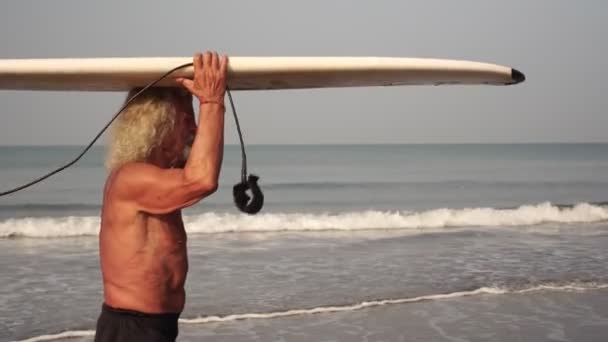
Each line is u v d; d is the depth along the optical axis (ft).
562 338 25.36
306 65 7.84
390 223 62.18
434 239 52.85
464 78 8.46
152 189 7.80
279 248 46.83
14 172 141.49
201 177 7.54
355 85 8.77
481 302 30.60
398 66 7.96
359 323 27.12
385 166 181.88
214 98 7.72
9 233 53.26
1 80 7.96
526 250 46.65
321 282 34.55
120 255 8.07
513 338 25.25
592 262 41.37
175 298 8.32
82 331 25.81
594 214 68.23
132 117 8.24
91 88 8.57
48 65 7.66
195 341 24.54
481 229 60.80
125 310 8.02
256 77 8.05
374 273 37.09
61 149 320.29
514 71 8.54
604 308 29.68
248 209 8.67
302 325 26.78
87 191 100.07
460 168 173.06
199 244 48.67
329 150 330.75
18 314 28.17
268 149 352.08
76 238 52.95
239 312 28.35
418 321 27.45
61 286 33.65
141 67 7.72
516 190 118.52
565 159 225.76
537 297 31.53
